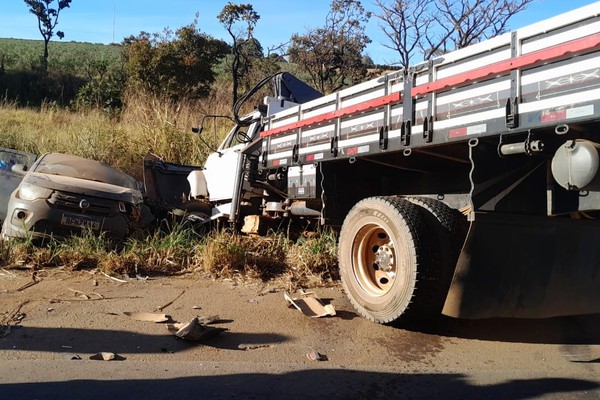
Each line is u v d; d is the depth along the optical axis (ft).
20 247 23.53
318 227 25.76
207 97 74.84
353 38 69.67
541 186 15.51
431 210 16.97
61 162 29.48
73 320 16.97
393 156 18.37
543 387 13.12
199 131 34.83
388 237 17.90
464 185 18.75
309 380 13.24
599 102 11.82
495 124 13.97
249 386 12.74
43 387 12.25
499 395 12.62
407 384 13.16
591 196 14.25
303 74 77.46
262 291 21.13
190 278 22.85
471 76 14.52
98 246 24.36
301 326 17.31
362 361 14.70
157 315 17.51
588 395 12.69
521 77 13.48
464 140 14.83
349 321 17.99
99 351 14.69
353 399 12.22
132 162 43.70
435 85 15.58
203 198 32.32
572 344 16.40
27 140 44.75
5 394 11.78
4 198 28.32
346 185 21.22
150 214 30.01
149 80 75.56
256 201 28.73
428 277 16.07
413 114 16.40
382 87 17.71
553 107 12.72
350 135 19.07
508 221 15.15
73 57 138.00
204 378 13.12
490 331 17.44
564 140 14.06
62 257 23.31
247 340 15.96
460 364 14.65
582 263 16.75
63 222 24.40
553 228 16.10
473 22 47.91
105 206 25.32
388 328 17.40
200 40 80.74
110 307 18.45
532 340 16.71
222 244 24.40
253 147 27.53
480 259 15.12
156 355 14.58
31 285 20.58
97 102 69.10
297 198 22.52
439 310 16.46
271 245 25.54
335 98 19.86
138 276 22.65
